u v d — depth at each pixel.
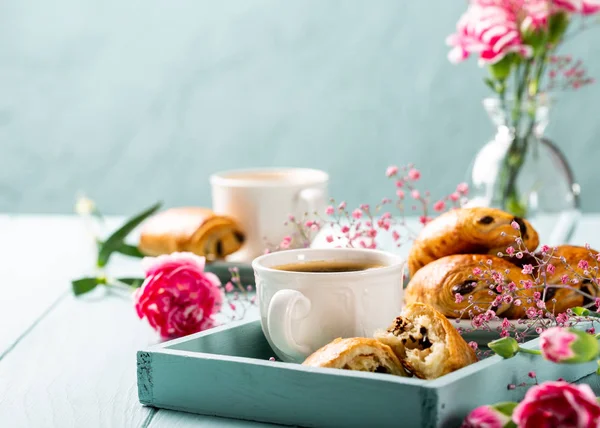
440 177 2.43
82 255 1.36
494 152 1.17
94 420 0.83
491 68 1.18
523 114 1.17
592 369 0.87
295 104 2.45
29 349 0.99
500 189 1.17
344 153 2.46
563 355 0.75
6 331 1.04
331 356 0.80
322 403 0.79
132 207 2.52
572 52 2.35
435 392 0.76
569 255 0.95
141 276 1.23
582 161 2.39
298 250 0.91
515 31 1.15
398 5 2.38
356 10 2.39
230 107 2.46
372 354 0.81
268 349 0.90
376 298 0.87
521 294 0.92
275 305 0.85
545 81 2.29
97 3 2.45
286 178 1.26
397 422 0.77
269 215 1.19
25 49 2.47
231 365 0.81
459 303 0.92
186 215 1.20
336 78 2.43
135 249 1.21
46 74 2.48
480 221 0.96
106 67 2.47
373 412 0.77
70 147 2.51
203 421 0.82
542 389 0.73
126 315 1.09
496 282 0.88
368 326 0.87
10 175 2.53
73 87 2.49
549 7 1.17
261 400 0.80
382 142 2.44
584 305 0.95
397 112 2.42
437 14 2.37
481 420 0.75
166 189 2.51
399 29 2.39
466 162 2.42
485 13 1.17
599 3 1.20
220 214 1.21
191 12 2.43
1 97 2.50
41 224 1.60
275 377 0.80
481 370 0.78
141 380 0.84
